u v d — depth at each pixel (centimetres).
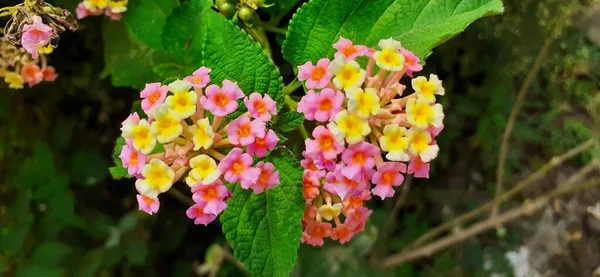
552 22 31
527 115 34
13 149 28
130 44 24
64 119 29
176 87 16
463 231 32
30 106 28
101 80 28
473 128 35
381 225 32
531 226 36
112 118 30
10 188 28
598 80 34
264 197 18
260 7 21
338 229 19
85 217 29
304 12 18
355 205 18
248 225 17
